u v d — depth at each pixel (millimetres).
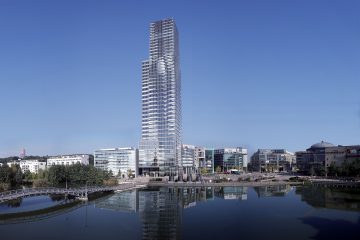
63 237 117188
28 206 183375
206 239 113000
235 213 157000
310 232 118938
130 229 127938
